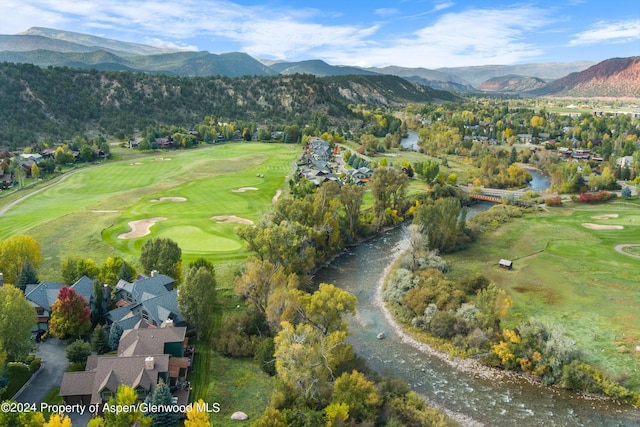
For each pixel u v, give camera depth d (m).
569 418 57.25
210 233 112.00
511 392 62.41
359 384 52.88
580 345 71.31
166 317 66.62
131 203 138.00
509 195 160.00
